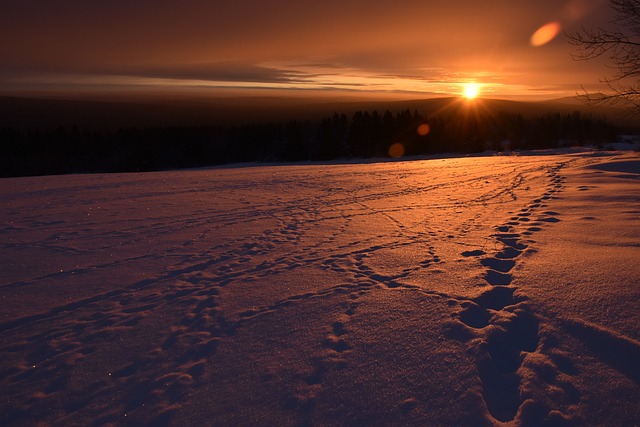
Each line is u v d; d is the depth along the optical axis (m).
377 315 3.88
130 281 5.18
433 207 9.72
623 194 9.44
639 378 2.71
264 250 6.45
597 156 24.12
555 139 94.56
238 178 16.98
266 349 3.42
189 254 6.31
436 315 3.79
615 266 4.58
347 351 3.29
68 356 3.45
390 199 11.19
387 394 2.73
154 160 85.06
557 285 4.21
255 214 9.41
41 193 12.82
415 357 3.13
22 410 2.79
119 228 8.12
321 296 4.46
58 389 3.01
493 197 10.79
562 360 2.97
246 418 2.60
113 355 3.45
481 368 2.94
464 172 17.69
